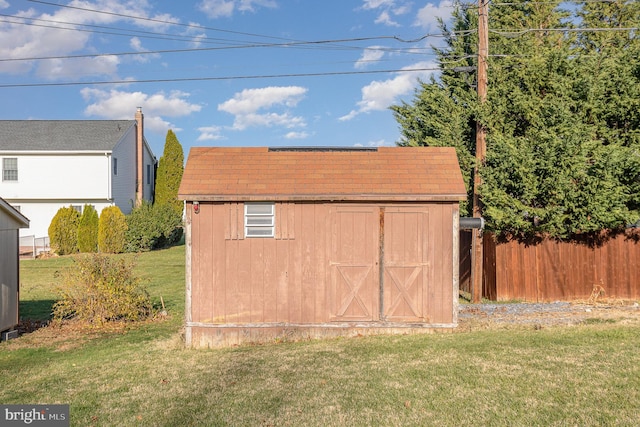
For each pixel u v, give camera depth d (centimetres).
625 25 2220
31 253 2850
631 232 1388
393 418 583
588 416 556
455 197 1030
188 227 1052
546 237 1421
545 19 2139
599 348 814
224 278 1053
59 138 3200
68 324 1314
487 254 1496
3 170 3061
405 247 1051
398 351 876
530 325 1064
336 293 1053
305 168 1098
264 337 1051
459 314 1208
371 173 1082
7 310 1168
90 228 2823
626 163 1249
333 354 886
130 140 3522
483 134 1470
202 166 1102
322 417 597
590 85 1377
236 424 592
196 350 1017
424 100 2052
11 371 898
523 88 1510
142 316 1395
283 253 1054
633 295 1384
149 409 664
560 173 1292
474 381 686
